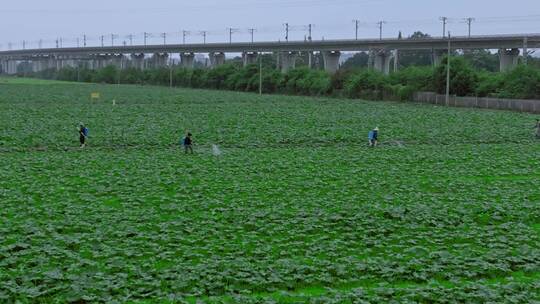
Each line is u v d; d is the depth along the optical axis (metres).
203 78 163.88
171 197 30.62
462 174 38.69
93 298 17.92
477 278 20.58
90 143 49.91
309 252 22.27
